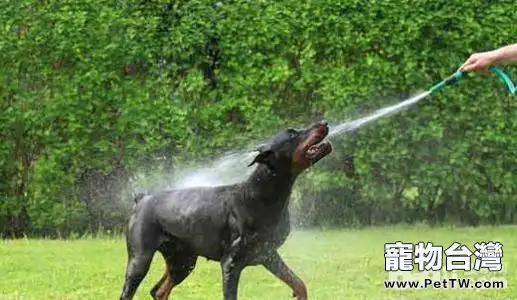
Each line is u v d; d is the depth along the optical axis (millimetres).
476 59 7289
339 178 13680
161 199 8133
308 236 13258
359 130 13625
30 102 13719
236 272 7785
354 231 13648
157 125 13633
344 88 13523
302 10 13625
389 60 13680
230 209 7766
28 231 14117
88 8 13688
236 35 13656
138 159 13719
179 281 8367
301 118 13773
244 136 13641
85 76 13617
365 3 13602
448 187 13742
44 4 13719
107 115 13695
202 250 7938
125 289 8133
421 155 13727
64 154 13648
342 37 13594
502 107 13688
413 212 14055
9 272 10805
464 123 13688
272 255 7816
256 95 13703
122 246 12742
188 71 13711
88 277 10484
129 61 13656
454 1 13539
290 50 13672
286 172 7574
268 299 9414
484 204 13844
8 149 13758
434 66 13617
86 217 13906
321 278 10398
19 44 13688
